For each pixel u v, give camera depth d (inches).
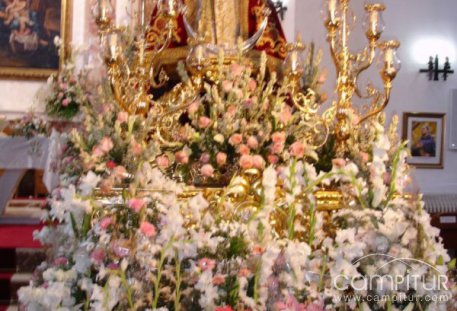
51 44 369.7
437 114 331.0
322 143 146.3
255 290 99.1
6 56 365.4
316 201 116.4
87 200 108.0
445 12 334.0
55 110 271.4
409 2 331.6
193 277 99.3
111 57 142.5
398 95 329.7
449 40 334.3
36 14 370.6
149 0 210.7
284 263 101.4
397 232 105.3
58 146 247.8
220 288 98.8
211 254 102.3
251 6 183.5
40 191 352.2
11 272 222.5
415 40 332.2
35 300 99.3
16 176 271.9
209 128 144.9
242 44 163.5
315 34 324.8
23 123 272.5
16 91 365.1
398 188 113.9
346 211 111.0
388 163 126.4
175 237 99.6
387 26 330.3
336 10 149.4
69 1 366.0
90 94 220.7
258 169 130.9
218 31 178.5
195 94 148.6
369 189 110.8
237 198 123.4
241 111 146.9
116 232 103.7
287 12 325.1
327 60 316.8
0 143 264.2
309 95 167.5
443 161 331.6
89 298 99.7
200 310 98.2
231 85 147.6
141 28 180.1
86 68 274.1
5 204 273.1
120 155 138.9
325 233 114.7
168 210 106.4
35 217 277.0
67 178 148.8
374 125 122.7
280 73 183.5
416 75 331.6
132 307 97.0
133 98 150.4
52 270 104.2
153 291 99.0
